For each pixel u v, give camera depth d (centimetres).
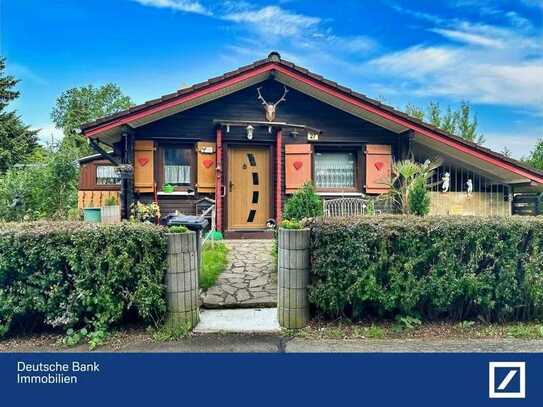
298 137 886
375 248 352
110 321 337
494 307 370
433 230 352
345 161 920
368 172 897
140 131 825
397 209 884
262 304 407
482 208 940
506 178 937
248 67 789
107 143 911
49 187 1016
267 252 646
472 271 355
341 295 352
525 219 375
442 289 351
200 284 448
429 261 356
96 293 334
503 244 359
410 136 851
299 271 357
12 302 328
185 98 764
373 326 355
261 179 884
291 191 871
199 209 840
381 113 824
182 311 348
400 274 350
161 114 806
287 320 356
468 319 373
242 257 604
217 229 830
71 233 333
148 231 342
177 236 348
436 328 358
